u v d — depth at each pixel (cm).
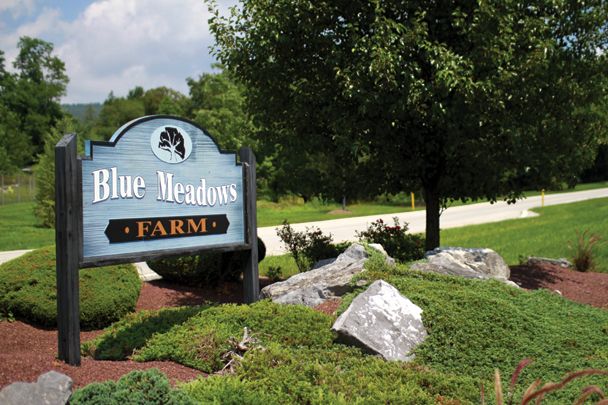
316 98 1034
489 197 1135
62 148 560
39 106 8744
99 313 797
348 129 962
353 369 539
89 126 8844
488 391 524
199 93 5984
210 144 736
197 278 1112
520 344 638
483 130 1022
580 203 4097
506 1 904
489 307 707
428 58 909
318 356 573
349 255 884
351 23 960
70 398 385
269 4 982
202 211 725
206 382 470
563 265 1348
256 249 793
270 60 1060
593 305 993
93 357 615
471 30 909
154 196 666
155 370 428
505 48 950
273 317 660
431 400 466
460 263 979
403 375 530
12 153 7481
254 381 471
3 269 828
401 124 1040
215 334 595
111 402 371
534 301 820
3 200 5459
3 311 806
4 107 7850
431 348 625
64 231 556
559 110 1052
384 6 964
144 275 1226
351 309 639
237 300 1046
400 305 666
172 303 997
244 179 782
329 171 1142
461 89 880
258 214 3816
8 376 446
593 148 1132
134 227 641
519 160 1020
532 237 2000
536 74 968
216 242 743
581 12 1029
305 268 1129
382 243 1137
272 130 1120
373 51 894
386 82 902
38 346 720
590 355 644
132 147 642
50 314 786
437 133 1035
